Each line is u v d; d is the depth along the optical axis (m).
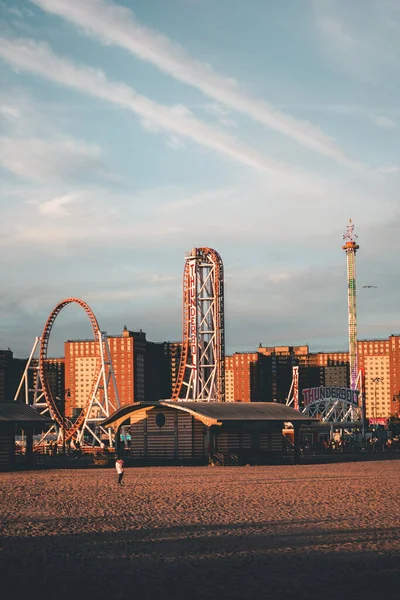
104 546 42.41
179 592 32.78
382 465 113.12
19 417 108.50
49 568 37.16
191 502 61.53
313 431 184.88
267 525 49.19
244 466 111.25
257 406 123.19
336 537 44.53
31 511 56.94
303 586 33.59
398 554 39.69
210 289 196.12
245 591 32.88
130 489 72.88
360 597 31.98
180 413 116.56
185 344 194.12
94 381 169.12
